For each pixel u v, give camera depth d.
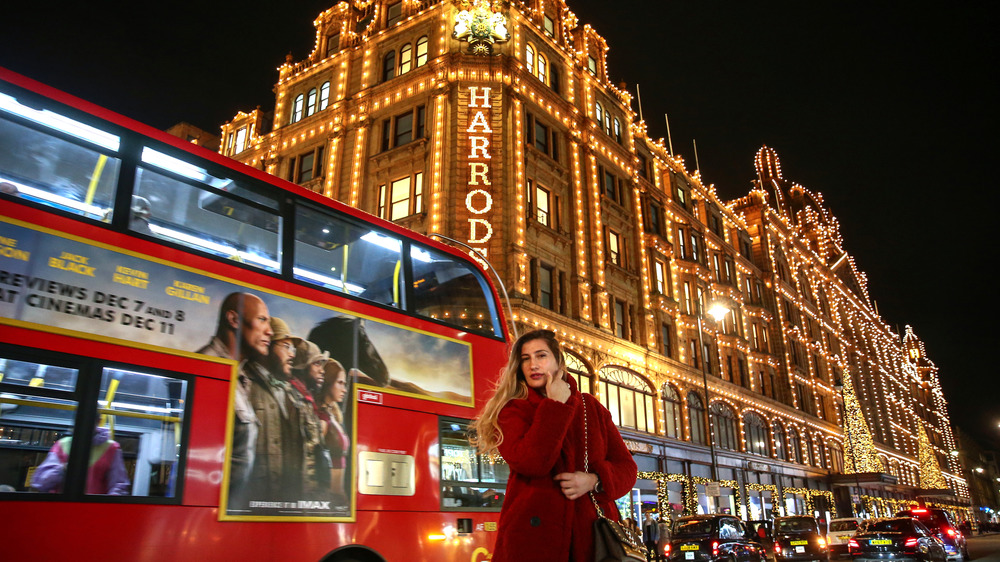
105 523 5.68
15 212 5.94
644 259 36.31
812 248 72.88
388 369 8.50
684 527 17.80
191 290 6.91
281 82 36.25
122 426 6.02
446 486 8.62
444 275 10.02
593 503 3.13
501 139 27.62
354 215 9.05
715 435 39.41
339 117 31.62
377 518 7.68
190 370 6.59
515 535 2.97
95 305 6.14
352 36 34.25
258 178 8.09
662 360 35.03
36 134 6.37
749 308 49.53
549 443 2.92
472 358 9.68
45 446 5.57
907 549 18.30
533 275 27.69
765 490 44.16
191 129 40.97
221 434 6.62
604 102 36.62
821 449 56.47
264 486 6.79
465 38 29.36
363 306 8.59
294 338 7.63
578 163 32.16
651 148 41.84
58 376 5.79
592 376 29.14
